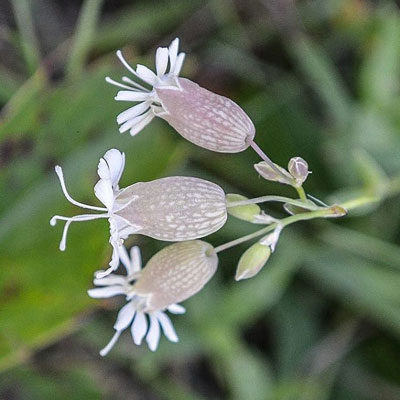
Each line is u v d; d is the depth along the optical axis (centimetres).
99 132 20
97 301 19
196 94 15
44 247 20
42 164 20
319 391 22
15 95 21
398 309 22
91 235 20
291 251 22
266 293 22
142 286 16
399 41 24
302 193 15
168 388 22
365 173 20
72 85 20
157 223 15
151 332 16
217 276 22
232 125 15
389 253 22
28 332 19
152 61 21
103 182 14
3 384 21
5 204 20
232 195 15
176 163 21
